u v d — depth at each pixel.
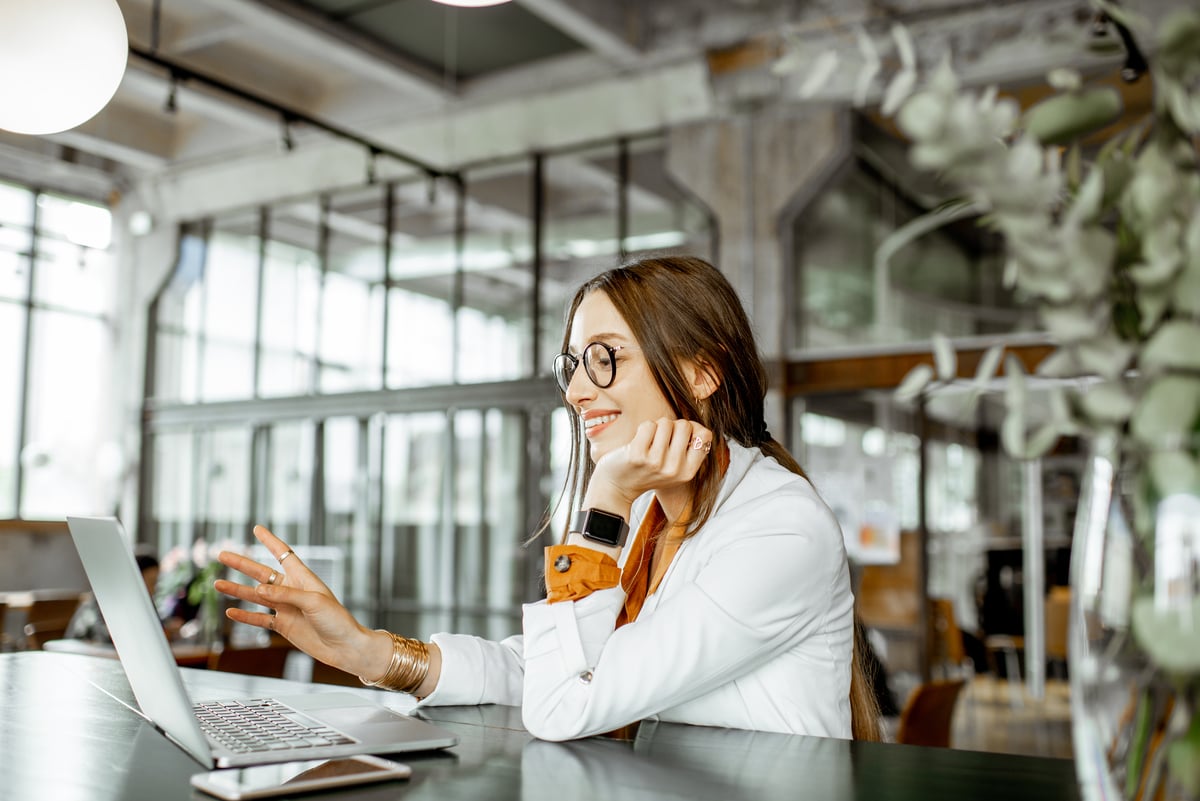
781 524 1.26
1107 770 0.74
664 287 1.37
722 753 1.10
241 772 0.98
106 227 12.02
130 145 11.05
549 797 0.91
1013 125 0.76
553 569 1.29
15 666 1.92
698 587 1.22
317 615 1.32
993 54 6.66
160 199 11.80
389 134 10.20
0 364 10.98
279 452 10.80
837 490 7.97
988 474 10.08
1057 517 9.69
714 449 1.37
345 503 10.21
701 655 1.18
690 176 8.56
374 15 8.52
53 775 1.00
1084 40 0.78
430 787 0.95
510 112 9.48
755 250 8.23
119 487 11.67
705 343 1.36
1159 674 0.71
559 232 9.29
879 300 7.93
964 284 7.68
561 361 1.52
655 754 1.10
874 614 7.77
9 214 11.19
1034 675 8.46
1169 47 0.72
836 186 8.16
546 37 8.86
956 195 0.78
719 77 8.31
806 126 8.09
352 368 10.37
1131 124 0.81
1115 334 0.75
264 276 11.15
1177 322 0.71
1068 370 0.77
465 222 9.80
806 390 7.95
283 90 10.29
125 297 11.96
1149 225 0.72
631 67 8.74
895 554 7.75
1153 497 0.72
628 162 9.02
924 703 2.67
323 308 10.66
